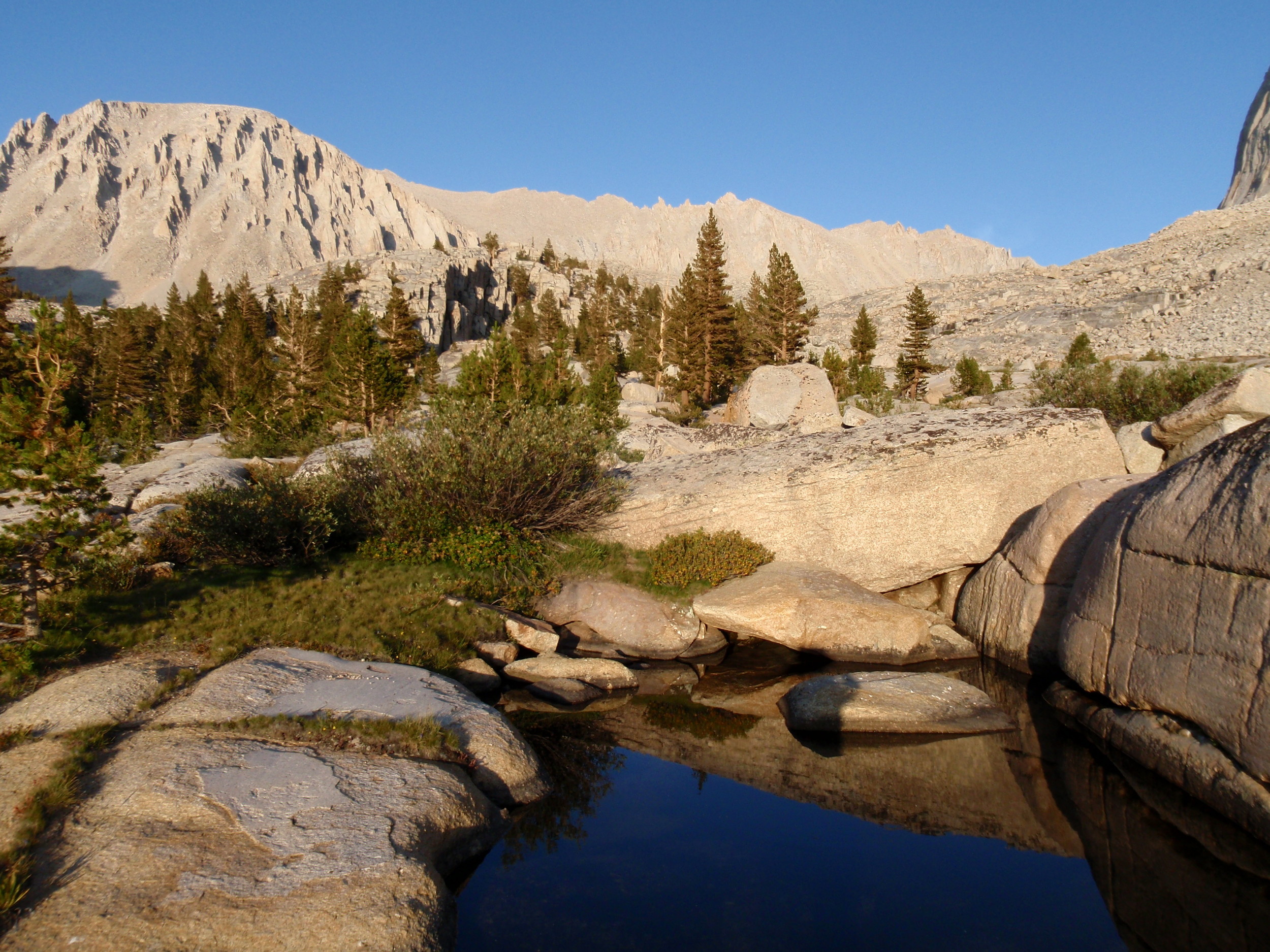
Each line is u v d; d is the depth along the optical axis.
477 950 4.73
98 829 5.03
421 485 12.80
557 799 7.02
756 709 9.40
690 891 5.48
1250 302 56.78
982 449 11.85
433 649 9.49
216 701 6.95
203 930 4.20
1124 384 18.00
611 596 11.99
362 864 4.85
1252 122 172.88
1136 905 5.23
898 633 10.81
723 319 47.25
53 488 7.80
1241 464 6.39
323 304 79.25
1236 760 5.91
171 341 70.56
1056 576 9.73
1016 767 7.47
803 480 12.55
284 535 11.84
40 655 7.65
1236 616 6.03
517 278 118.25
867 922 5.06
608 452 14.68
